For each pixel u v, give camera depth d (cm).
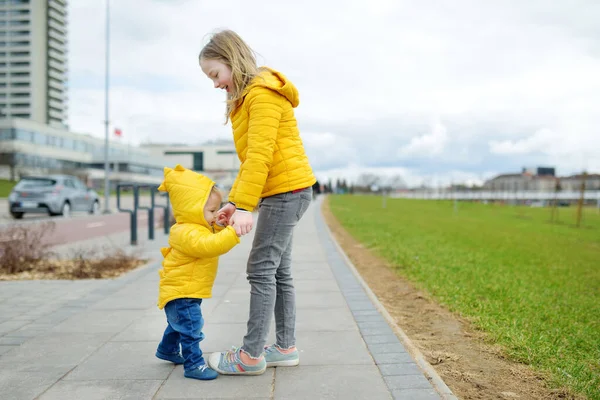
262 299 300
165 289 298
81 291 591
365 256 965
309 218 2062
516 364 346
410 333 424
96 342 376
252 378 301
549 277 779
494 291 598
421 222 2166
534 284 687
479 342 397
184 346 299
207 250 280
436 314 493
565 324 476
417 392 277
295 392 279
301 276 678
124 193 6244
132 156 8938
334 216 2447
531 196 6938
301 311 471
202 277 296
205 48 289
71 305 504
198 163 8994
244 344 305
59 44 11812
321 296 543
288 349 320
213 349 358
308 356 340
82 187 2233
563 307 554
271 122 276
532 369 335
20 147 7156
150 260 849
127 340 380
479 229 1877
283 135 287
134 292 570
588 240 1634
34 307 504
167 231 1389
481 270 765
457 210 3834
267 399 270
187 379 300
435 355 361
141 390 283
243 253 916
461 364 344
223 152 8962
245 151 290
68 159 8331
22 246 767
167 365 324
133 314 464
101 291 577
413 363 325
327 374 306
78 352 351
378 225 1808
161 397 274
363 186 12075
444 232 1625
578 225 2364
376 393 277
